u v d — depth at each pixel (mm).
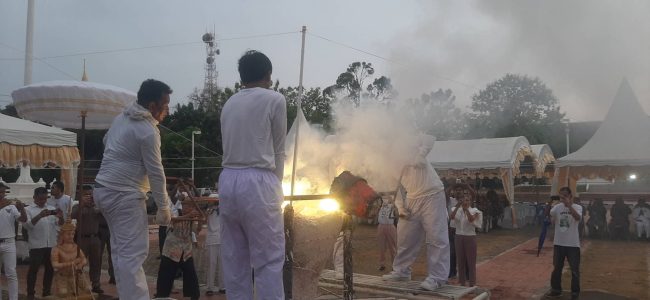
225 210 3391
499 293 8773
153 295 8016
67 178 12258
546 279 9984
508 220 20359
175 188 7562
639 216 16891
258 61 3592
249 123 3361
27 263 11008
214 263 8070
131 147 4203
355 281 7324
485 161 19203
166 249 6906
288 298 4047
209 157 33531
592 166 16953
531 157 20938
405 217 7254
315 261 4219
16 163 10445
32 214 7867
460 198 8852
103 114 6477
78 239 6285
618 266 11680
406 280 7383
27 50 17406
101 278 9516
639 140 16641
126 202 4184
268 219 3316
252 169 3346
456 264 9859
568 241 8711
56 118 7184
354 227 4484
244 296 3453
